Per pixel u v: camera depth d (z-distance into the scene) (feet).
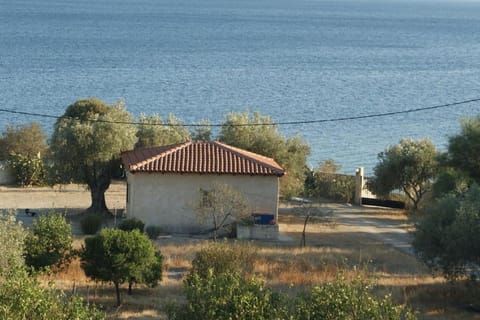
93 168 268.00
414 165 293.64
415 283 175.73
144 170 240.94
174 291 162.91
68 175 267.59
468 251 159.84
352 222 270.67
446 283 174.60
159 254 165.37
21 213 261.85
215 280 104.47
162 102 609.42
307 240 234.79
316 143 480.64
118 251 153.69
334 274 176.35
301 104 635.25
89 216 235.20
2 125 481.46
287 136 494.18
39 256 164.96
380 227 263.70
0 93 613.93
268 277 171.22
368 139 498.69
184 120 534.78
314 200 307.78
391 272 189.37
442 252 165.68
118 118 282.77
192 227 244.01
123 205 287.28
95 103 313.73
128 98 620.49
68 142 263.90
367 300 95.45
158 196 243.40
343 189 317.22
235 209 238.27
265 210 246.27
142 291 163.12
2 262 126.00
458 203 168.14
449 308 156.76
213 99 636.48
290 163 296.30
